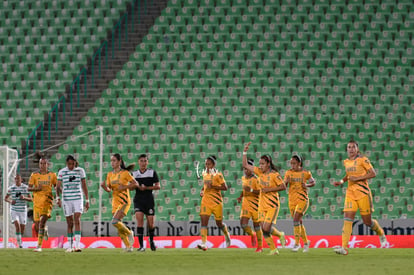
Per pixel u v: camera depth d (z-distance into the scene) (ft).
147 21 394.52
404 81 362.12
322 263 133.90
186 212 320.09
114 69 375.66
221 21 386.32
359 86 360.07
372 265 127.34
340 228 270.46
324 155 336.90
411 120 349.20
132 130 349.20
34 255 170.81
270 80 362.53
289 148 339.57
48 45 387.55
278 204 173.68
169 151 340.80
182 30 384.27
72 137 349.00
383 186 326.65
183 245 261.85
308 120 348.79
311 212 317.01
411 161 335.67
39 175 202.08
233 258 155.53
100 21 395.75
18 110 361.10
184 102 357.00
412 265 127.24
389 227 265.34
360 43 374.43
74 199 192.44
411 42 374.22
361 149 339.36
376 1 387.55
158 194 325.21
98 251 200.44
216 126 347.36
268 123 348.18
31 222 286.66
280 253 184.03
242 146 340.59
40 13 401.08
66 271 113.29
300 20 383.24
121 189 189.88
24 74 376.27
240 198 205.36
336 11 385.70
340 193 322.34
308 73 364.79
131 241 195.21
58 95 367.45
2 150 265.13
